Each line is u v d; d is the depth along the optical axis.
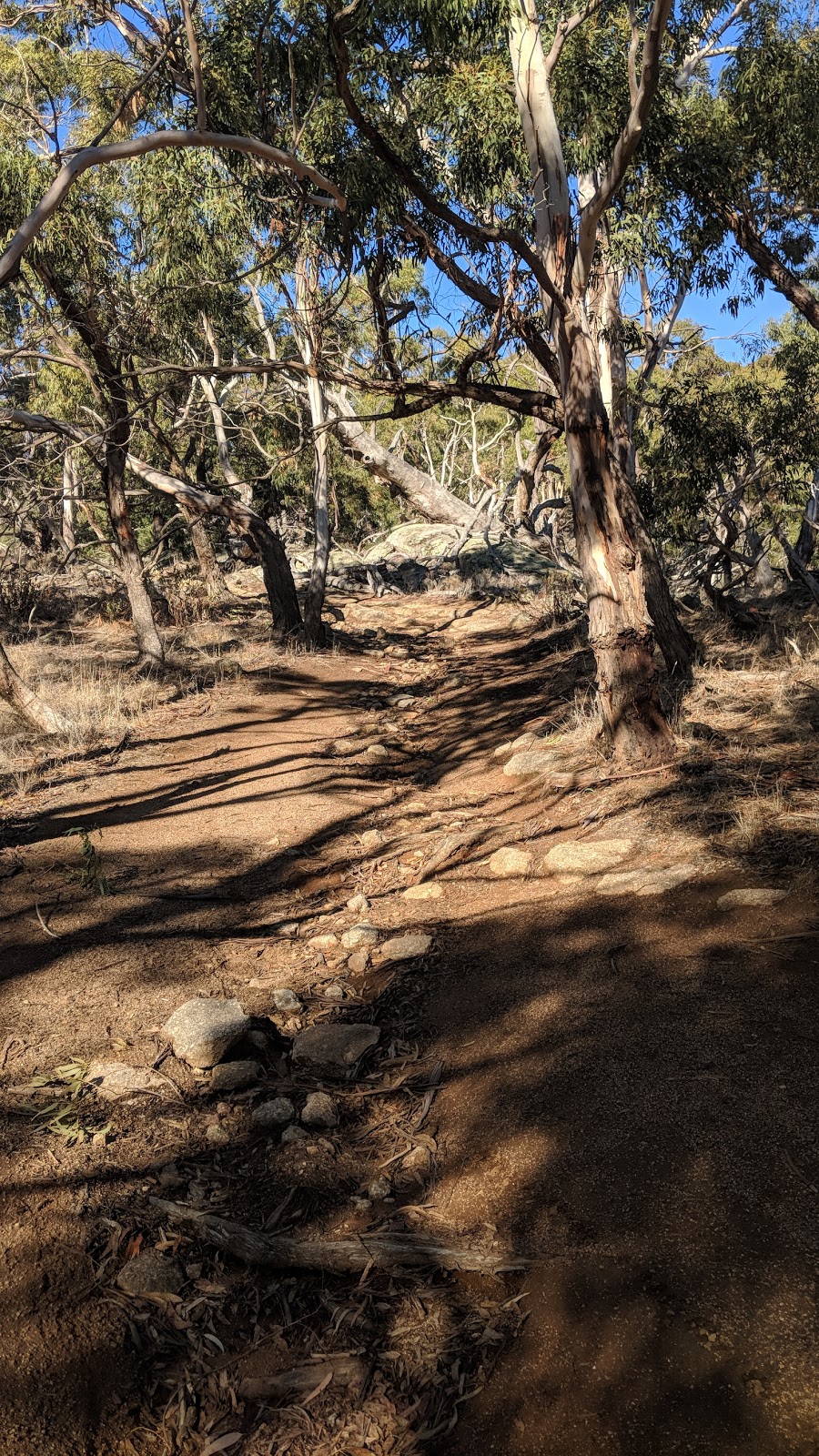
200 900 5.89
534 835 6.19
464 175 8.02
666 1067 3.48
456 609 19.12
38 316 12.61
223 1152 3.64
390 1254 3.03
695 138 8.90
